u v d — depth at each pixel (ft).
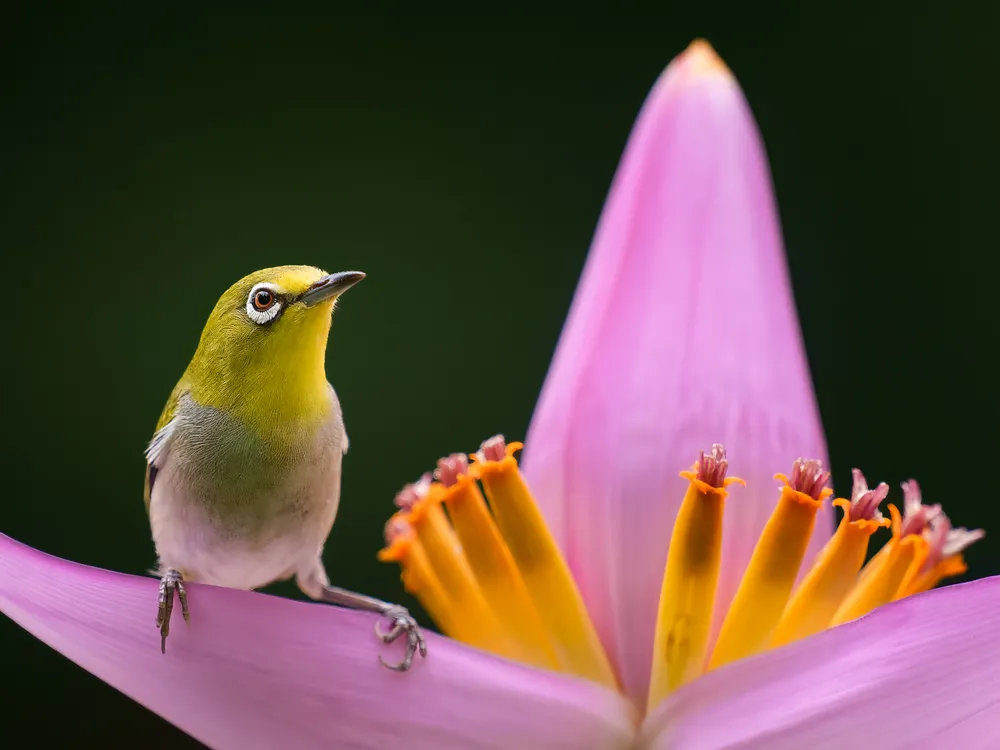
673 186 6.37
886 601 6.27
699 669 6.26
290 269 6.30
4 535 6.24
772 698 6.23
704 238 6.36
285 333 6.29
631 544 6.32
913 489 6.29
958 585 6.22
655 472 6.32
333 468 6.32
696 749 6.23
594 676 6.29
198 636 6.24
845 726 6.22
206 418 6.30
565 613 6.29
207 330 6.31
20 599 6.23
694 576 6.26
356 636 6.24
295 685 6.24
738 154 6.38
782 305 6.35
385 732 6.24
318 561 6.35
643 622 6.31
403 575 6.33
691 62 6.40
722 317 6.34
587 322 6.37
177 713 6.24
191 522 6.31
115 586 6.24
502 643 6.31
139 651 6.24
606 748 6.27
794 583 6.28
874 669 6.22
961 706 6.20
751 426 6.32
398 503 6.34
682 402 6.33
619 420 6.34
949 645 6.21
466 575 6.32
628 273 6.36
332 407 6.32
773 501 6.32
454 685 6.25
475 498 6.30
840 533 6.25
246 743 6.24
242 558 6.32
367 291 7.78
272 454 6.30
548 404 6.37
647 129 6.39
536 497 6.35
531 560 6.29
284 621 6.24
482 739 6.25
